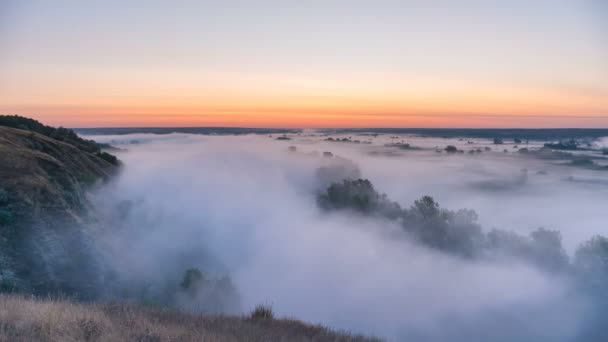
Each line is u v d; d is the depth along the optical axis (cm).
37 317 715
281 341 882
